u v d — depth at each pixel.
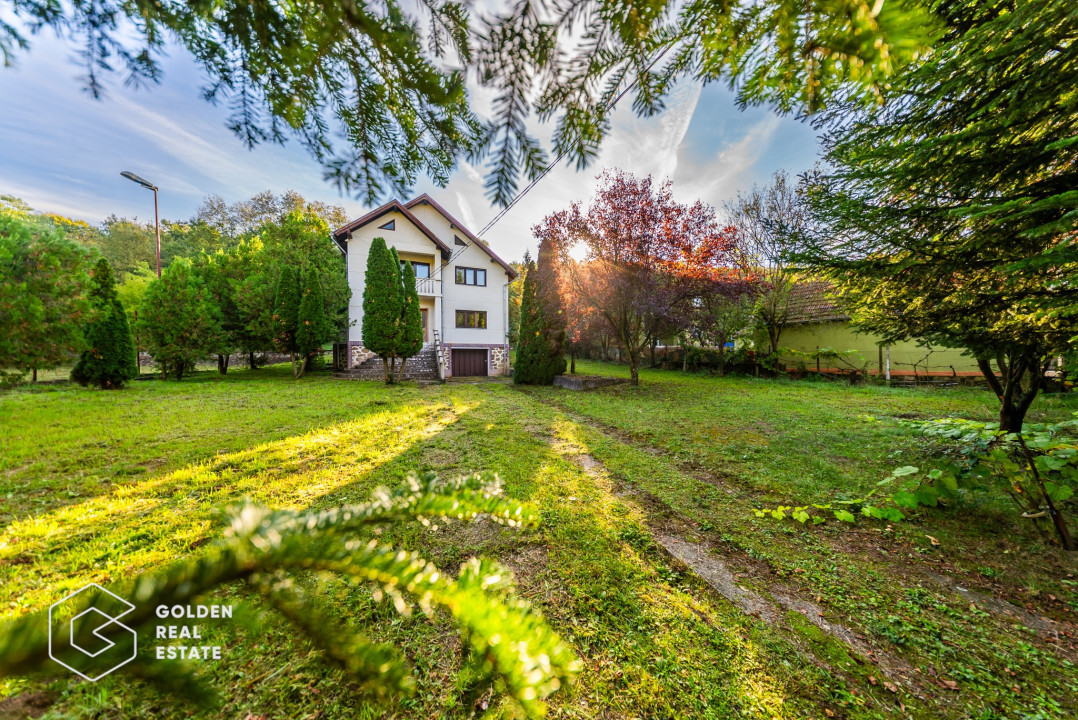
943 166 2.63
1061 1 1.67
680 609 2.14
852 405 7.43
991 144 2.43
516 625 0.47
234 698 1.58
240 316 12.63
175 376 11.56
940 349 10.02
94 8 0.92
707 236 9.78
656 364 17.62
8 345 6.61
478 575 0.50
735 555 2.63
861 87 0.85
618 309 10.41
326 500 3.32
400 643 1.88
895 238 3.07
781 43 0.89
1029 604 2.16
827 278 3.73
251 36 0.97
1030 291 2.68
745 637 1.96
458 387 10.97
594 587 2.29
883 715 1.60
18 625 0.27
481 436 5.38
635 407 7.54
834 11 0.73
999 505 3.14
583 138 1.15
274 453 4.46
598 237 9.66
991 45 2.07
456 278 15.25
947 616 2.09
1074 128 2.17
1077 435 4.57
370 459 4.31
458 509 0.60
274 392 9.02
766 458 4.47
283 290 12.12
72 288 7.24
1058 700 1.64
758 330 13.17
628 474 4.02
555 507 3.24
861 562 2.55
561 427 6.03
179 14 0.93
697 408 7.38
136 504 3.14
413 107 1.12
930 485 3.15
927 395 8.38
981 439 3.09
